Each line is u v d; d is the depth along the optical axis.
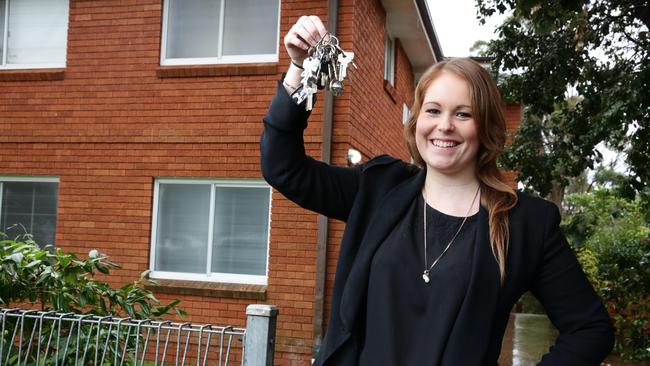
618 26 6.64
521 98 7.30
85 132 7.16
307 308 6.43
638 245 6.17
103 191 7.09
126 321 2.91
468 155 1.53
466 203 1.56
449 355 1.38
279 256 6.54
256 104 6.70
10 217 7.47
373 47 7.73
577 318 1.50
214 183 6.91
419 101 1.61
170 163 6.92
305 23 1.54
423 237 1.53
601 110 5.97
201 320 6.66
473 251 1.47
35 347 3.33
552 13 5.49
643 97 5.09
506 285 1.45
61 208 7.20
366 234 1.55
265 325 2.54
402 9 8.45
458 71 1.54
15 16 7.58
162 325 2.81
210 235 6.89
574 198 10.53
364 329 1.49
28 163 7.35
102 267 3.61
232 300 6.62
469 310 1.40
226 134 6.76
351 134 6.62
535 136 7.29
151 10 7.04
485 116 1.52
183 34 7.05
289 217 6.53
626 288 5.96
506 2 6.84
